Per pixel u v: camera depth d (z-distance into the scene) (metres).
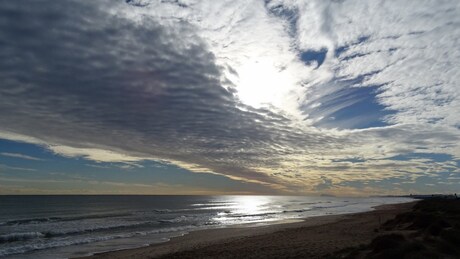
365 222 32.09
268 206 90.25
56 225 35.38
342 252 14.42
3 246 22.30
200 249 19.45
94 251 20.12
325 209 71.81
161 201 116.75
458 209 29.52
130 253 19.22
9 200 101.00
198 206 85.69
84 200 109.88
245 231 30.05
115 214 52.56
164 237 26.38
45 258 18.16
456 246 13.46
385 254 12.23
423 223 21.41
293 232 26.36
